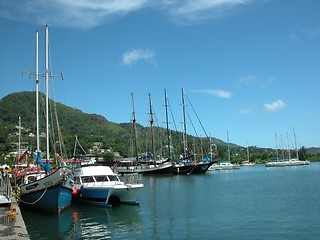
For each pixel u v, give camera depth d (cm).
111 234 2069
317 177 6825
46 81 3266
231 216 2580
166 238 1952
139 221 2448
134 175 3647
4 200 2259
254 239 1883
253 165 17612
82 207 3058
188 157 8644
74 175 3341
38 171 3428
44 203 2680
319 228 2111
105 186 3039
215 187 5047
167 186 5275
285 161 14925
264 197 3703
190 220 2455
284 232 2031
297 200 3381
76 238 1980
